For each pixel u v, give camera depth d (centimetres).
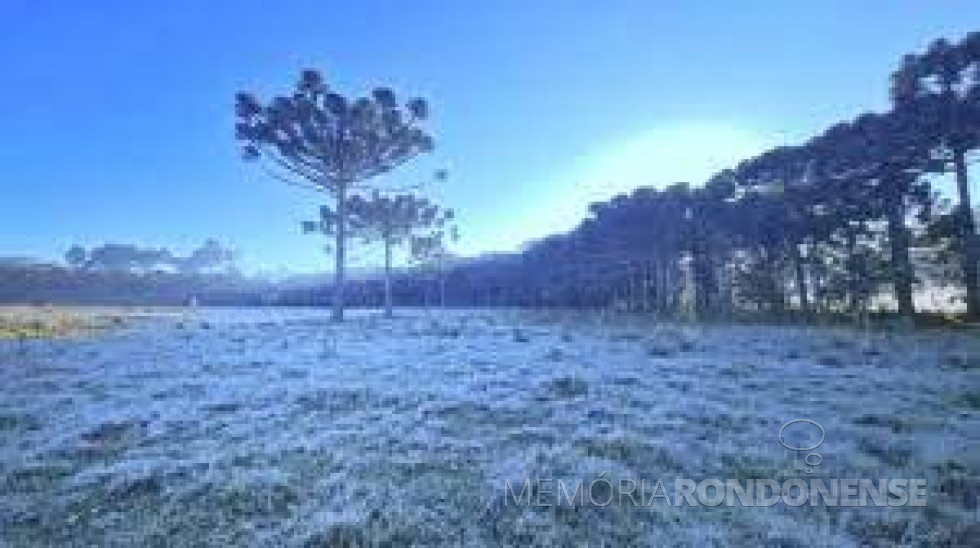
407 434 1047
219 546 688
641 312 3934
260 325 3328
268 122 3384
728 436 1016
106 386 1555
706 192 3681
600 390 1355
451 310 5353
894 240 2756
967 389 1322
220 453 988
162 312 5828
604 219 4622
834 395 1302
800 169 3175
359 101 3462
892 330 2383
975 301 2516
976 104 2436
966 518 716
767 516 720
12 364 1891
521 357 1877
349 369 1705
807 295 3219
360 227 4800
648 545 657
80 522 771
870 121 2852
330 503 779
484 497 773
